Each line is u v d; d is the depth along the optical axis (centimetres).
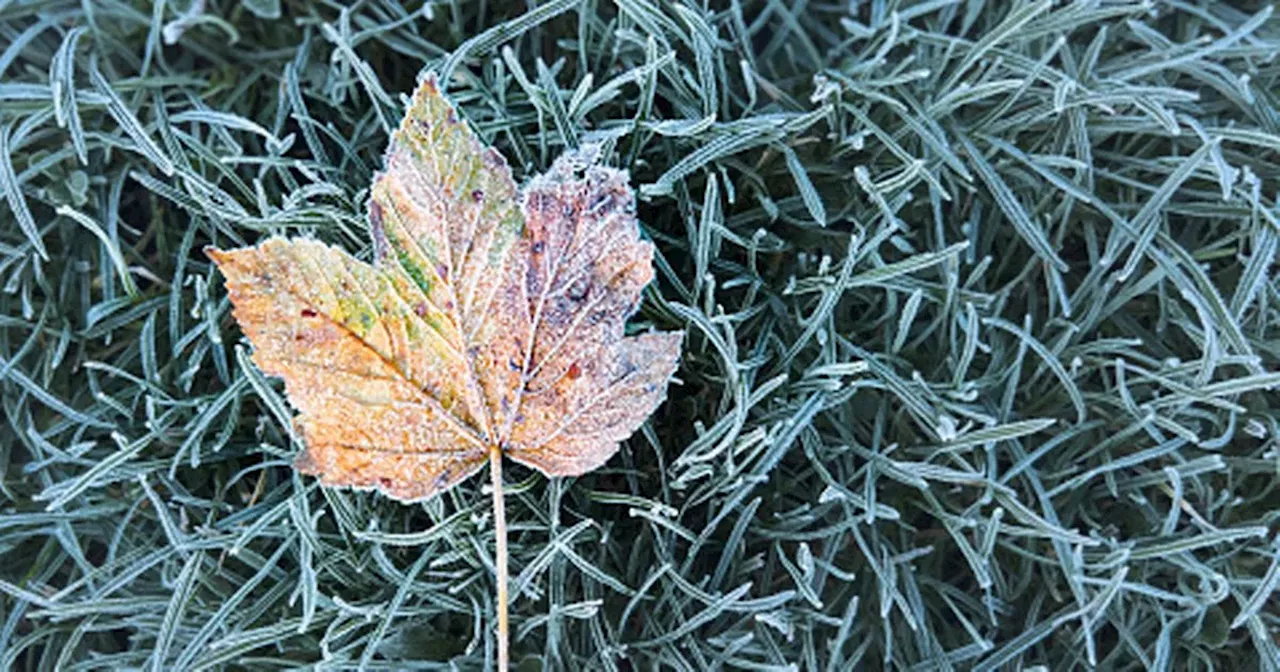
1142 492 38
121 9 39
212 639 36
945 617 39
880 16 39
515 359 34
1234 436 38
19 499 38
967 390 37
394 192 34
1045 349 37
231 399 36
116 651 38
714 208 36
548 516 36
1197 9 39
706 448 35
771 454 35
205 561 36
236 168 38
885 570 36
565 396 34
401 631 36
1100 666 37
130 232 39
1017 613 38
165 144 38
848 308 38
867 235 38
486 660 35
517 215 34
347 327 34
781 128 37
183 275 38
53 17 39
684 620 36
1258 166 39
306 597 34
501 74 37
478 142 34
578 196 34
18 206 36
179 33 38
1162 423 37
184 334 38
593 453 34
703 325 35
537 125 38
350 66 39
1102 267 38
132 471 36
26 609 37
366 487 34
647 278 34
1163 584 38
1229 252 38
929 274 38
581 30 38
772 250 37
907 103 39
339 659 35
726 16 38
